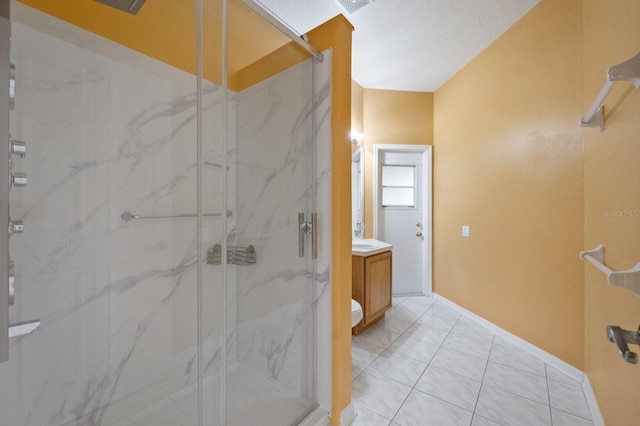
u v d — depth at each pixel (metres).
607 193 1.28
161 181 1.34
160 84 1.32
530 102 2.17
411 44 2.56
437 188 3.40
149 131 1.31
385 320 2.80
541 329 2.08
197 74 1.39
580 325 1.81
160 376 1.34
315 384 1.49
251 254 1.44
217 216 1.42
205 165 1.41
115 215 1.24
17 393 1.03
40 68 1.05
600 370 1.42
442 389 1.73
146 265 1.32
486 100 2.62
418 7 2.09
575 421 1.46
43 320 1.08
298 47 1.40
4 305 0.81
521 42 2.24
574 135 1.85
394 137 3.45
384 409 1.56
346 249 1.46
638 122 0.95
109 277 1.23
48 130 1.07
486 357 2.10
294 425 1.36
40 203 1.06
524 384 1.77
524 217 2.23
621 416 1.12
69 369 1.14
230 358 1.39
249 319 1.43
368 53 2.70
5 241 0.82
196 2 1.37
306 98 1.46
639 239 0.93
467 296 2.88
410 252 3.62
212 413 1.36
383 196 3.61
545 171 2.06
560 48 1.94
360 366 1.99
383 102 3.44
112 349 1.24
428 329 2.60
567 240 1.90
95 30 1.17
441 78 3.20
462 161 2.96
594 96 1.53
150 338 1.32
